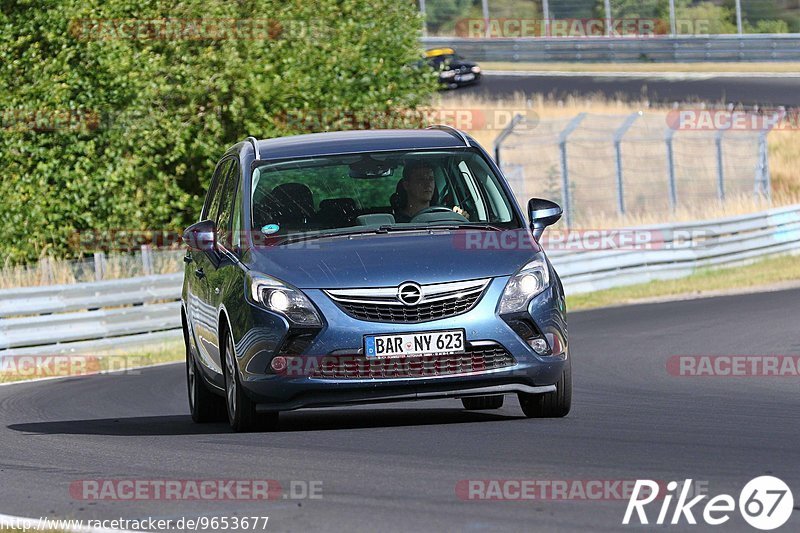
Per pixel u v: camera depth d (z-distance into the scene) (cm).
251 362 2936
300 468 2475
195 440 3009
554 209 3231
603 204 13262
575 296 8462
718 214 11394
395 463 2473
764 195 12900
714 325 6009
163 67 8575
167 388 4769
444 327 2873
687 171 13925
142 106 8300
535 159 14150
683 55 18888
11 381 5694
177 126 8500
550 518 1909
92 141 8175
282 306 2900
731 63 18738
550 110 15738
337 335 2867
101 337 6638
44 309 6419
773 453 2466
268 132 8900
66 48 8094
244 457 2662
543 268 3003
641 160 14150
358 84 9350
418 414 3434
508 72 18975
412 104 9769
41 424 3756
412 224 3131
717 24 19062
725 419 3078
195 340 3544
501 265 2956
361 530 1894
